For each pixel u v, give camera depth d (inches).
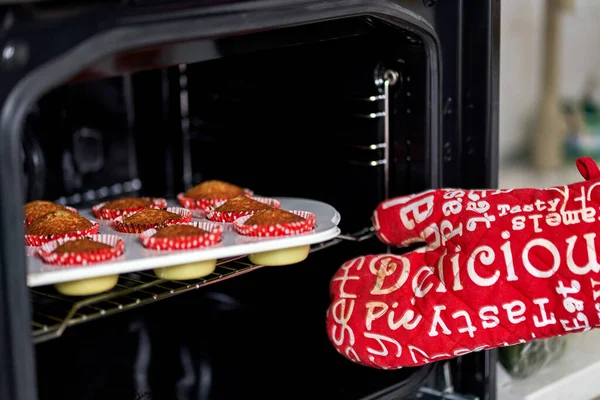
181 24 26.6
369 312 32.2
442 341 30.8
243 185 46.8
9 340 24.5
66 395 38.1
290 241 32.5
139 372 40.3
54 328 27.6
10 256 24.1
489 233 30.5
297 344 42.4
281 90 42.4
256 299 47.0
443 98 36.5
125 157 50.0
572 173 65.3
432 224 32.7
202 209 39.6
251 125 45.1
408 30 34.2
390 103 37.3
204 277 33.8
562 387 41.4
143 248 32.2
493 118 36.6
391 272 32.7
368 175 39.1
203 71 47.0
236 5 27.9
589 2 68.1
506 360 41.4
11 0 23.3
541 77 65.8
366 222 39.8
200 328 45.6
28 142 45.3
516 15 61.6
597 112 68.6
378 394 35.2
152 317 47.6
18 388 24.7
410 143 37.0
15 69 23.7
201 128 48.4
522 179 62.8
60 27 24.2
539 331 29.8
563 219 29.5
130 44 25.5
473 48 36.4
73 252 29.9
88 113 47.7
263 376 38.9
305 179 42.6
